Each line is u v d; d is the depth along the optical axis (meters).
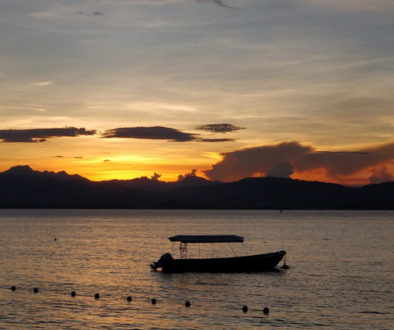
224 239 72.50
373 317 46.44
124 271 75.75
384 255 98.94
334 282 64.88
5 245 122.62
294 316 46.84
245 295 56.56
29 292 57.88
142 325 43.81
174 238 72.56
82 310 49.12
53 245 123.75
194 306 51.03
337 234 170.00
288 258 93.75
